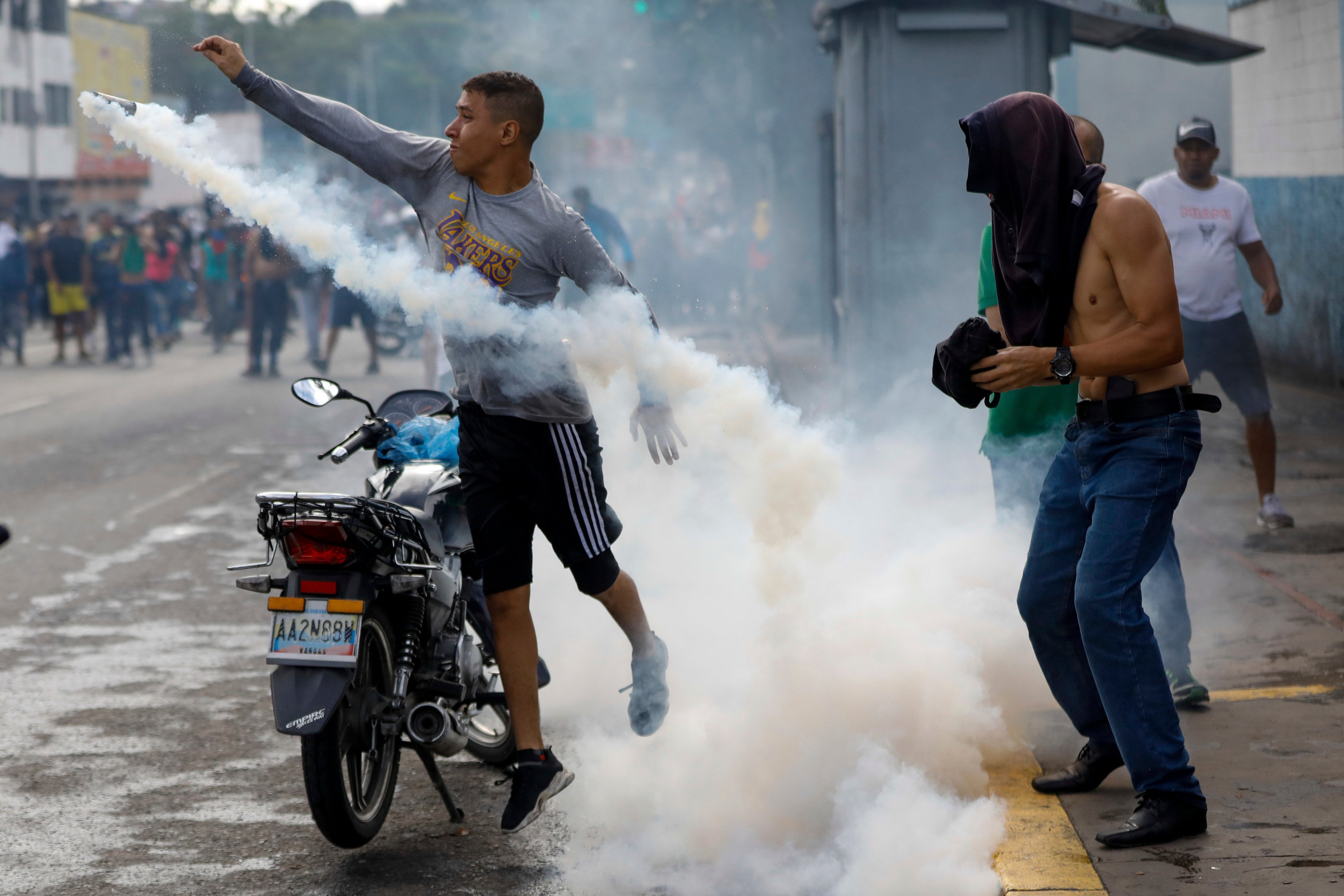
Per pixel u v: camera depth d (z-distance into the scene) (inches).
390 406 189.3
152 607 280.2
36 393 695.7
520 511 159.8
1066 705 160.1
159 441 518.3
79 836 167.5
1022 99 145.1
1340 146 472.7
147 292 853.2
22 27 2121.1
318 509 148.9
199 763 192.7
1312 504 313.6
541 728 198.2
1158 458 144.8
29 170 2146.9
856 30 388.2
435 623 168.4
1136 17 402.3
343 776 151.9
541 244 153.1
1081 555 154.0
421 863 158.7
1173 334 139.9
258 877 155.6
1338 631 221.8
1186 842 144.3
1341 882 132.8
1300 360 510.3
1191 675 187.2
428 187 156.4
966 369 142.5
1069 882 136.8
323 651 149.7
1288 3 522.3
